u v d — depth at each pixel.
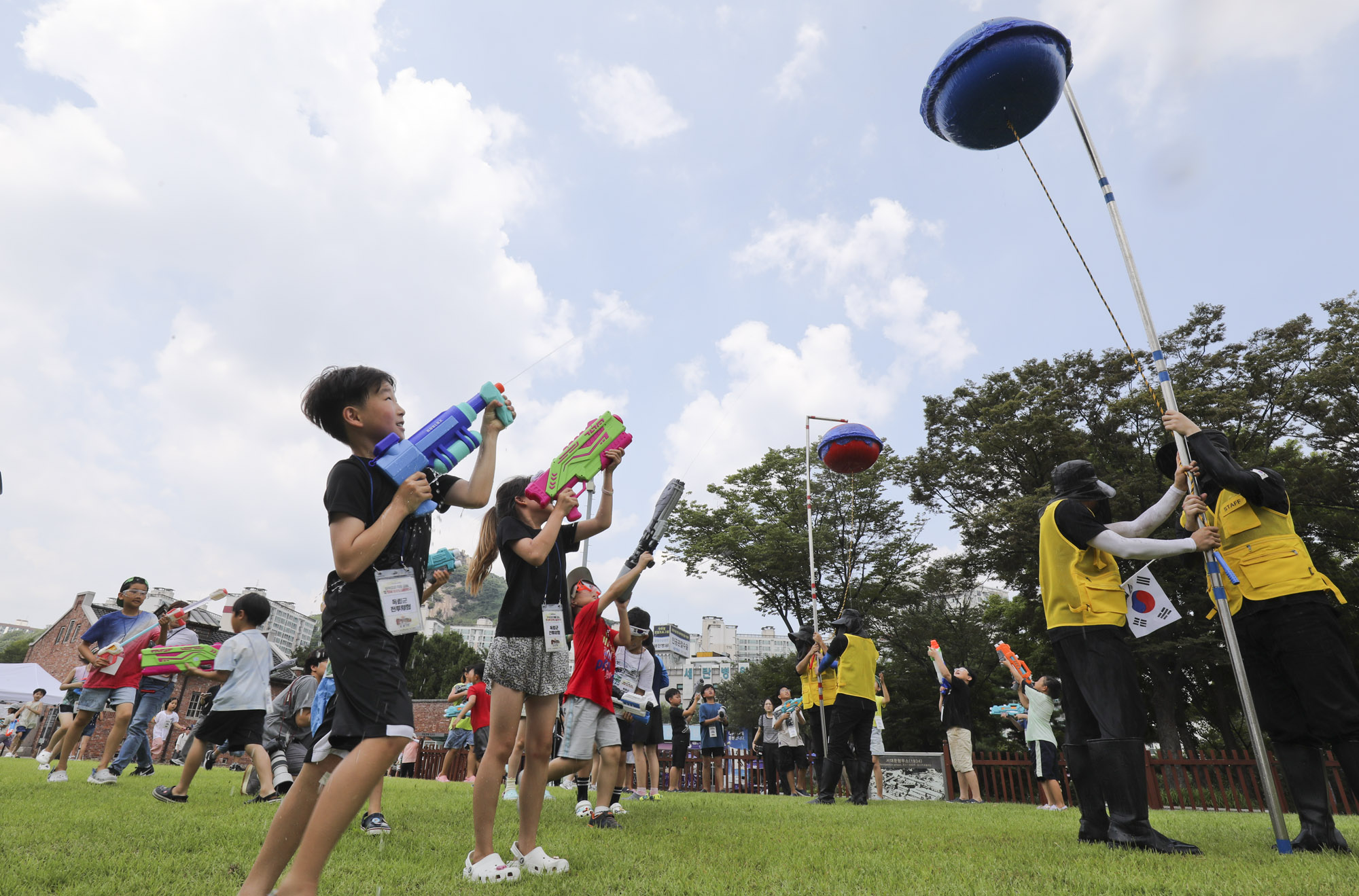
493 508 3.67
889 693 27.72
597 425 3.50
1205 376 22.17
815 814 5.87
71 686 9.25
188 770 5.73
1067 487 4.09
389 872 2.89
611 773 4.80
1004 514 21.95
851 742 7.91
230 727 5.87
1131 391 23.14
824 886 2.65
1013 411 24.25
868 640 8.02
